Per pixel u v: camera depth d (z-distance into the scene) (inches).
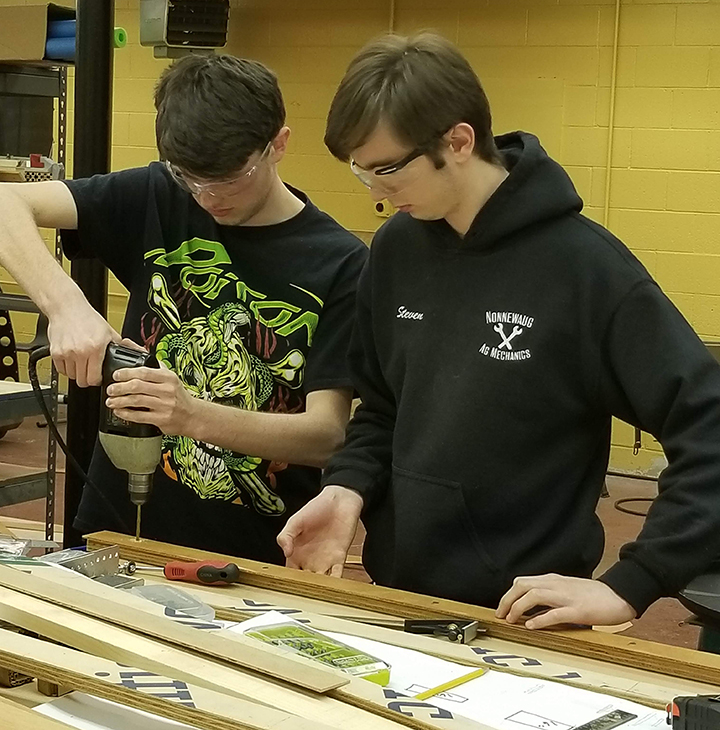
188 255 67.7
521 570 53.2
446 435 54.3
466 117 49.9
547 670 43.1
